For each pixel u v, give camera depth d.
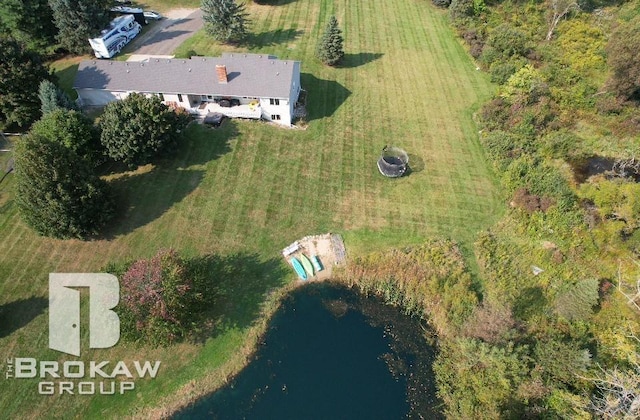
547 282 33.47
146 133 38.06
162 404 27.45
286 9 67.62
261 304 32.69
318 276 34.56
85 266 33.31
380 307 33.22
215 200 38.59
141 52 55.38
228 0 55.00
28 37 52.38
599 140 47.50
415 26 66.38
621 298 31.56
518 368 26.52
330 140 45.22
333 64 55.88
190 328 29.86
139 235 35.56
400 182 41.56
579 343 27.42
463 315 31.50
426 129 47.69
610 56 49.84
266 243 36.12
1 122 43.31
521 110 47.09
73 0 50.25
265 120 46.44
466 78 56.12
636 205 34.84
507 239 36.84
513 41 56.16
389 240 36.72
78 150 37.28
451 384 28.61
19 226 35.44
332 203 39.31
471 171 43.06
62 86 48.62
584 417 23.91
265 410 27.42
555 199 37.84
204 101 46.69
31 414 26.41
